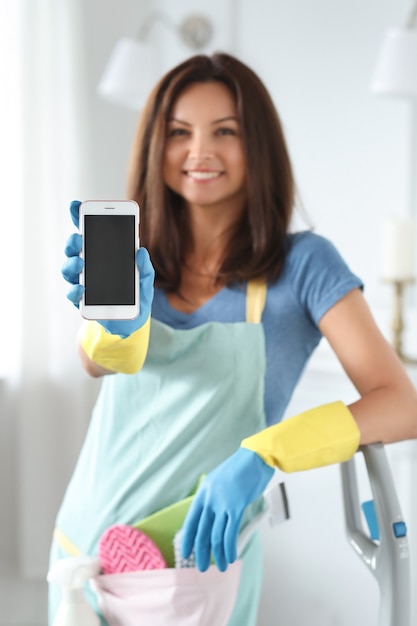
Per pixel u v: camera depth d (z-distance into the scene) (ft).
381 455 4.24
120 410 4.88
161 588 4.55
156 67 10.37
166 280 5.01
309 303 4.75
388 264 8.55
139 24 11.19
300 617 8.04
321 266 4.73
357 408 4.27
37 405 10.51
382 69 8.48
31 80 10.24
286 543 8.16
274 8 10.34
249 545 4.87
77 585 4.60
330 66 10.03
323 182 10.18
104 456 4.92
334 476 8.00
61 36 10.43
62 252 10.49
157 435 4.77
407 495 8.25
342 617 7.89
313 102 10.18
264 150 4.93
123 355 4.24
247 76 4.97
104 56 11.07
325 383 9.52
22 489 10.52
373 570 4.36
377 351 4.52
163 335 4.71
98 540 4.83
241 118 4.90
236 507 3.96
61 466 10.67
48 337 10.52
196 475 4.69
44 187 10.41
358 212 9.98
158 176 5.04
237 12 10.60
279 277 4.81
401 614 4.21
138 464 4.81
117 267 3.94
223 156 4.90
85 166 10.70
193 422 4.67
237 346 4.67
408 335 9.55
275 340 4.77
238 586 4.70
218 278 4.86
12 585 10.49
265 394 4.80
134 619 4.60
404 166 9.61
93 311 3.92
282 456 4.01
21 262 10.32
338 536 7.94
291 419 4.14
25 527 10.55
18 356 10.49
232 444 4.71
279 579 8.16
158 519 4.64
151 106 5.07
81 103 10.60
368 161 9.86
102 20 11.02
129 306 3.93
